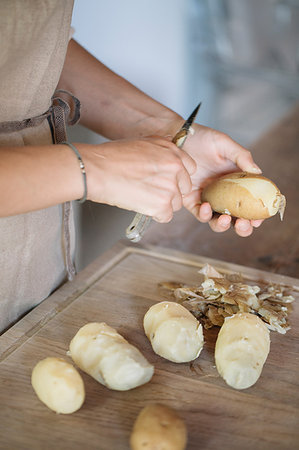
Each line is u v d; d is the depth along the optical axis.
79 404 0.49
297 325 0.63
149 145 0.56
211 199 0.68
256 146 1.23
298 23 2.36
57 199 0.50
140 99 0.76
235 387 0.53
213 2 2.35
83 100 0.76
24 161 0.49
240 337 0.54
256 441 0.48
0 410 0.50
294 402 0.52
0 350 0.58
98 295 0.67
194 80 2.62
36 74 0.57
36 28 0.55
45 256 0.67
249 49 2.56
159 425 0.44
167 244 0.85
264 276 0.72
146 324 0.60
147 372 0.52
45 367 0.50
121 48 1.90
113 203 0.54
